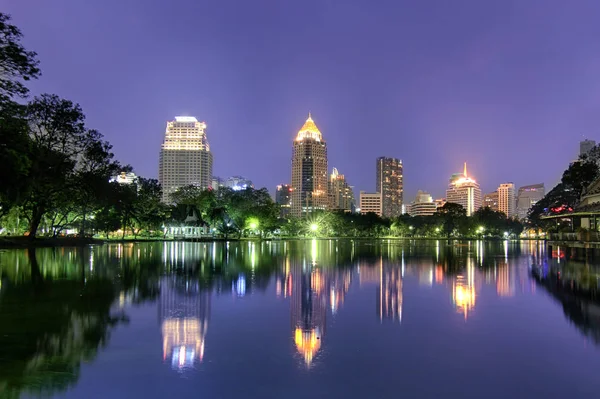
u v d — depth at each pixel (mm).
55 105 62531
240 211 125125
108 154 72438
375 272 32031
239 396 8555
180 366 10289
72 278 25906
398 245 97125
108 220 96812
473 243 119188
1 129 33812
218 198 130250
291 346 12047
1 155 31344
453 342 12633
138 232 120938
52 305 17453
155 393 8656
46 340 12344
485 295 21359
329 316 16062
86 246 70938
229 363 10562
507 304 18906
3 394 8555
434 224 196250
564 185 113312
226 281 25484
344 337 13086
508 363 10758
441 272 32344
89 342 12195
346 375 9805
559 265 38875
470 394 8812
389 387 9117
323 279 27281
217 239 114312
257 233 165875
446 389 9047
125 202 91688
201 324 14570
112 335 12984
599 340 12898
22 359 10688
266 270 32500
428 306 18266
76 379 9391
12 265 33875
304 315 16172
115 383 9180
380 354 11406
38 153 53625
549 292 22438
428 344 12383
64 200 69062
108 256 45531
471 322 15266
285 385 9148
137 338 12695
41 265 34000
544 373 10070
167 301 18688
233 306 17797
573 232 51125
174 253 52531
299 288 23188
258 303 18516
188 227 121438
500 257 51562
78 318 15180
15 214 66562
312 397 8539
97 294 20219
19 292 20562
